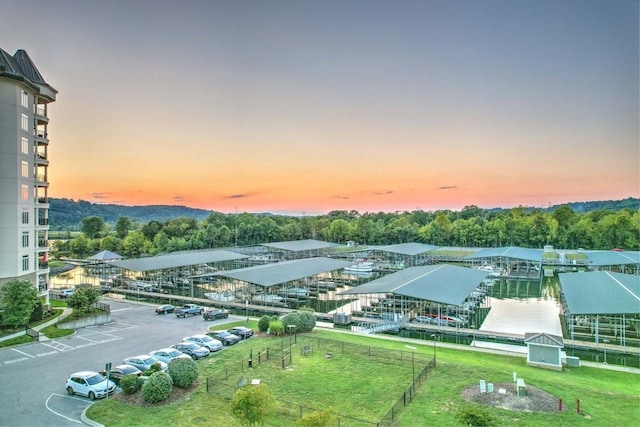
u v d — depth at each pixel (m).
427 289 56.28
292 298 71.19
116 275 95.25
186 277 89.06
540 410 25.33
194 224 178.62
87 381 28.70
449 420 24.20
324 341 41.97
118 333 46.12
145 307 62.53
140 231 161.00
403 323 51.88
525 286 85.31
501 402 26.42
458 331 49.06
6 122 50.47
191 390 29.22
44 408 26.78
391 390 29.14
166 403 27.06
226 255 102.12
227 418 24.97
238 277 66.12
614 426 23.45
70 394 29.06
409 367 33.91
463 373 32.28
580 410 25.48
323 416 20.67
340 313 56.06
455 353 40.09
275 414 25.45
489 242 156.00
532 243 148.88
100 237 168.88
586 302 47.19
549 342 35.91
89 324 49.88
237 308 63.50
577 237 140.62
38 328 46.94
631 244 130.00
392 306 61.97
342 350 38.84
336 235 173.50
